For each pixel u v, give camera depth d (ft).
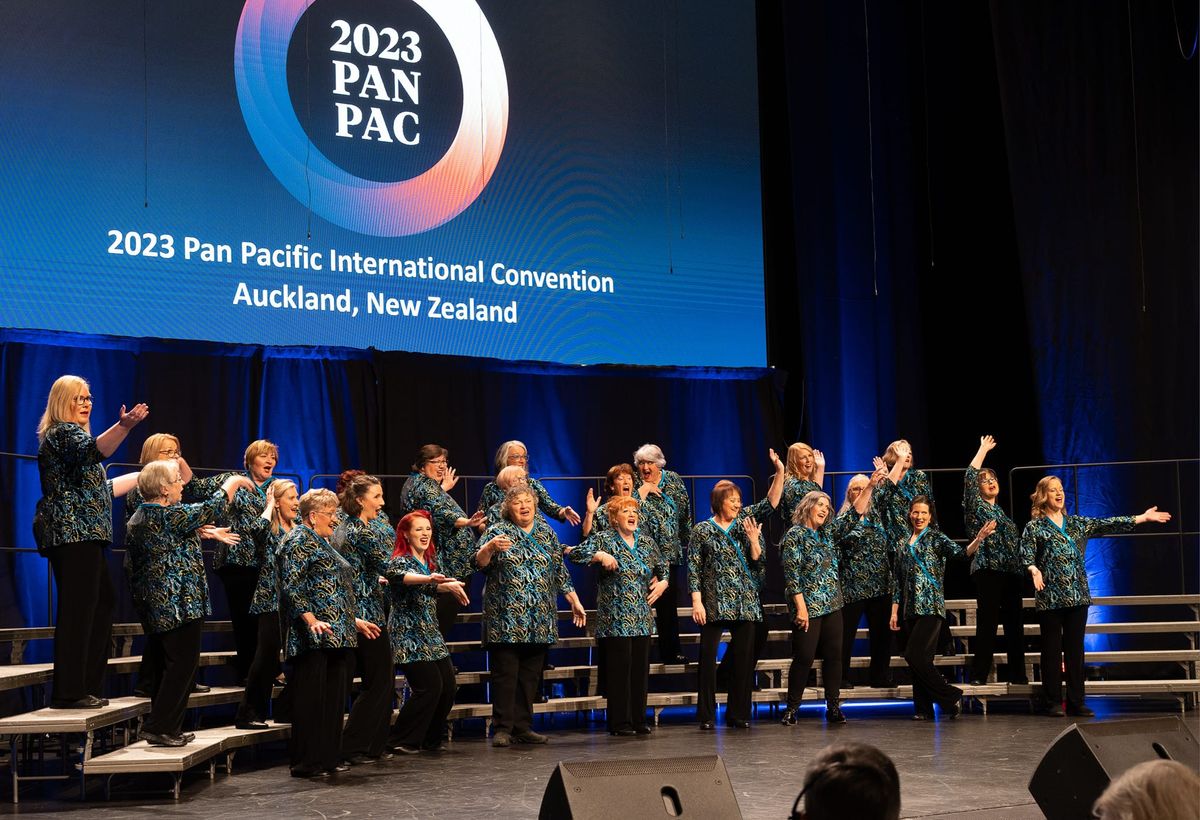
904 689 25.59
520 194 29.73
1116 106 32.60
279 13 27.45
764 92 34.17
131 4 25.80
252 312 26.63
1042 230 33.12
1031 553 24.88
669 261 31.27
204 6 26.58
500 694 21.74
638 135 31.22
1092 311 32.53
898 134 34.42
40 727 15.94
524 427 29.30
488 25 29.78
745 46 32.68
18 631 19.22
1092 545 31.78
